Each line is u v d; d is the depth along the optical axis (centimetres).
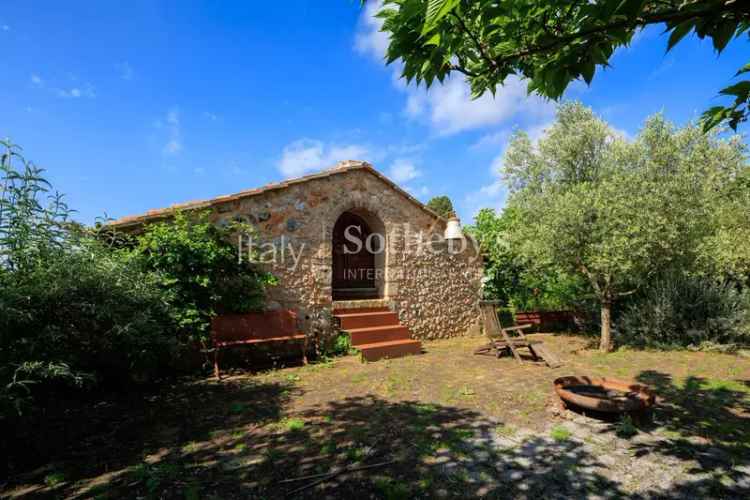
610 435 358
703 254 716
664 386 513
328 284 768
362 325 773
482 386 520
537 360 689
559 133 1100
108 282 377
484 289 1081
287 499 257
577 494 262
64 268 337
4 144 308
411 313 902
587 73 178
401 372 603
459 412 420
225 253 602
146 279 449
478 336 1010
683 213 644
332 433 364
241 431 371
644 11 178
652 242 647
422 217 947
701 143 728
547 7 169
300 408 437
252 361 667
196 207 604
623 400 376
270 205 702
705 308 764
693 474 288
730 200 909
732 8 139
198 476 287
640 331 809
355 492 265
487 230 1175
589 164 1066
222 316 598
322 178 770
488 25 178
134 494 264
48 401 406
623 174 712
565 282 1005
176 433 367
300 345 723
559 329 1010
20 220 316
